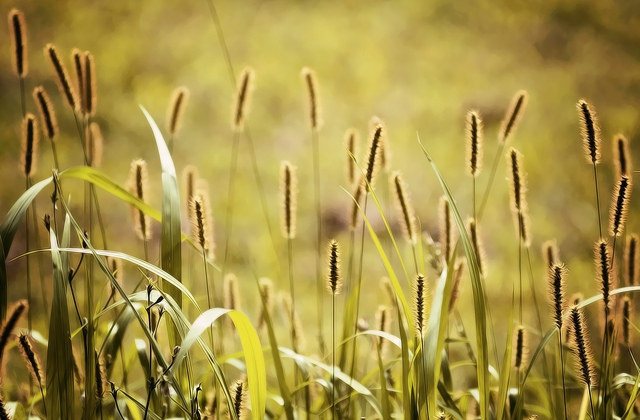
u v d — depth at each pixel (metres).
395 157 5.49
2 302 2.22
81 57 2.49
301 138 5.79
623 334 2.43
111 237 4.19
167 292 2.28
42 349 2.87
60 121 5.51
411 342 2.38
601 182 4.77
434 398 2.29
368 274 3.96
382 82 6.66
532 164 5.18
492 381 2.54
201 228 2.32
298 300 3.79
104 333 2.50
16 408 2.36
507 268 4.07
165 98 6.11
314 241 4.46
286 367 2.92
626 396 2.51
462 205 4.84
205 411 2.35
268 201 4.89
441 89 6.51
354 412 2.41
